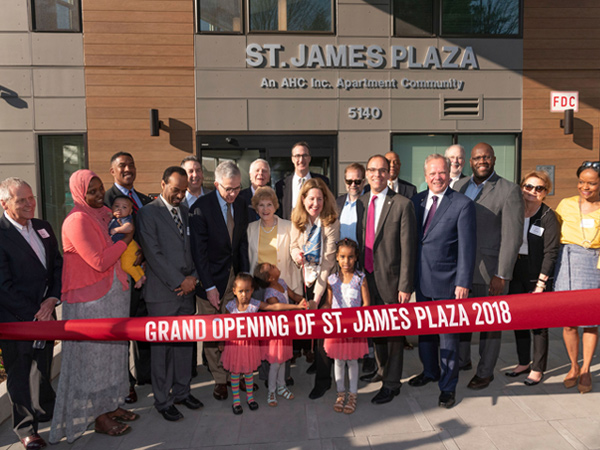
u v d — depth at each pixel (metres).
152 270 3.39
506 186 3.71
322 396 3.75
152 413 3.54
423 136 8.09
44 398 3.43
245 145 7.80
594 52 8.02
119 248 3.12
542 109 8.05
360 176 3.93
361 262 3.72
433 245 3.54
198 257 3.50
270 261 3.68
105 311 3.16
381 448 2.97
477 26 7.94
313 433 3.18
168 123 7.65
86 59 7.48
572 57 8.01
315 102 7.82
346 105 7.84
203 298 3.72
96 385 3.13
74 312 3.11
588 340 3.65
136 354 4.02
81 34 7.46
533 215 3.84
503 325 2.96
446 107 7.98
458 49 7.89
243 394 3.84
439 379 3.84
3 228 2.99
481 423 3.26
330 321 2.97
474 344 4.94
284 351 3.54
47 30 7.44
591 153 8.15
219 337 2.98
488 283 3.77
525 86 8.02
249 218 4.32
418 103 7.94
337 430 3.21
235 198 3.70
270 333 2.97
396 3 7.79
